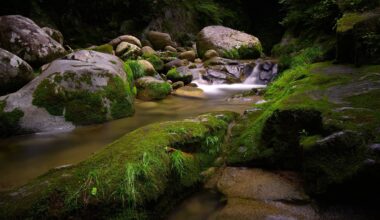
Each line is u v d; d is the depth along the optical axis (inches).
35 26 298.7
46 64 266.7
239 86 345.7
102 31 553.3
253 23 803.4
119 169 106.7
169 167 115.3
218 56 435.2
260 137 140.9
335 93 146.2
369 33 199.3
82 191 97.3
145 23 599.8
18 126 179.6
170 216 107.4
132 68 292.8
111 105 211.5
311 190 106.4
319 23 336.2
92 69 214.8
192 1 700.7
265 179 121.2
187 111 234.4
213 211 109.0
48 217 90.4
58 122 189.9
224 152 147.0
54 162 148.3
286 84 241.4
